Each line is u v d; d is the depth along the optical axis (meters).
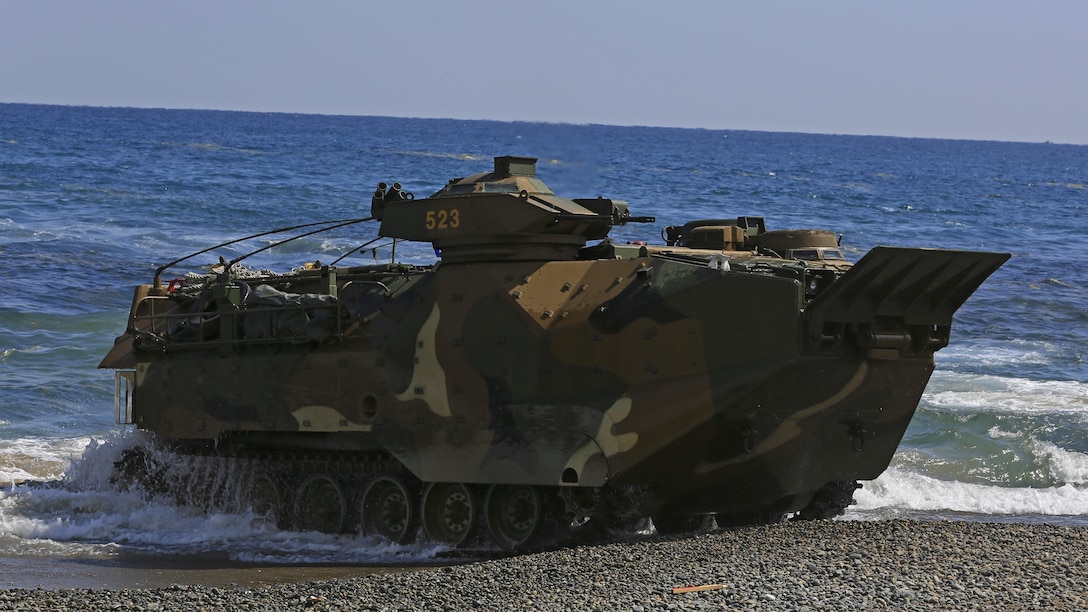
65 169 175.12
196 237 108.12
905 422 35.88
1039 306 91.38
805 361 31.86
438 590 27.75
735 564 29.39
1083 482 49.53
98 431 56.00
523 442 34.66
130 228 112.69
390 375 37.28
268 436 40.78
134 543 38.78
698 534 35.12
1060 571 28.75
